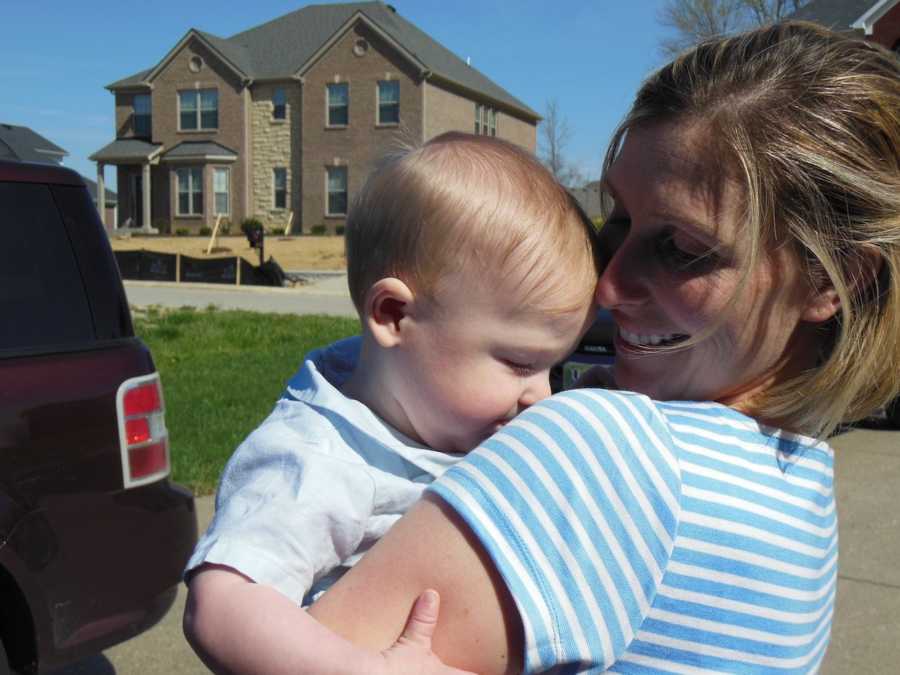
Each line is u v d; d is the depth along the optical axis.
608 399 1.13
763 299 1.14
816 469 1.21
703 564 1.08
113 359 3.00
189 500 3.24
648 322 1.23
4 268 2.82
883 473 6.56
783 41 1.18
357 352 1.68
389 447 1.35
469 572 1.02
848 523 5.50
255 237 27.12
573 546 1.03
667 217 1.15
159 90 38.84
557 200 1.36
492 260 1.28
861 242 1.10
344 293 23.06
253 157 38.00
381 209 1.36
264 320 15.65
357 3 39.25
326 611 1.09
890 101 1.11
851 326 1.15
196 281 25.84
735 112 1.10
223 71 37.66
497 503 1.04
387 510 1.34
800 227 1.09
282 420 1.40
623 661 1.08
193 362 10.78
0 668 2.66
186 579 1.21
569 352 1.40
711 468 1.12
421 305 1.33
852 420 1.27
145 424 3.06
